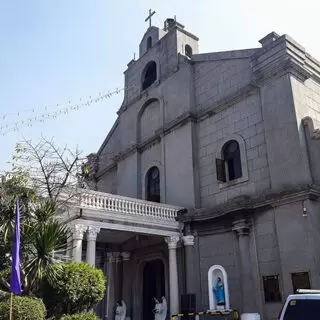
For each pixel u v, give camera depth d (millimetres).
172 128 21594
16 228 10391
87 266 12414
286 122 16062
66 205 14859
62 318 10906
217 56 20531
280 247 15039
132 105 25656
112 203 16875
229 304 16609
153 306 21250
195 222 18625
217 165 18516
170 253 18109
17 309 9703
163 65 23797
